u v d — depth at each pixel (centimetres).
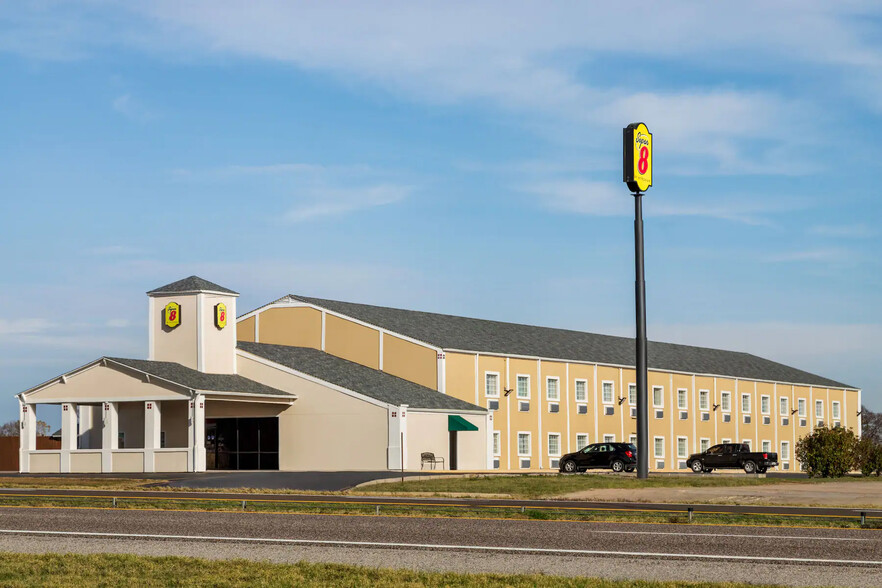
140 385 5109
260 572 1462
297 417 5350
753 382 8444
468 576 1416
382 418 5147
